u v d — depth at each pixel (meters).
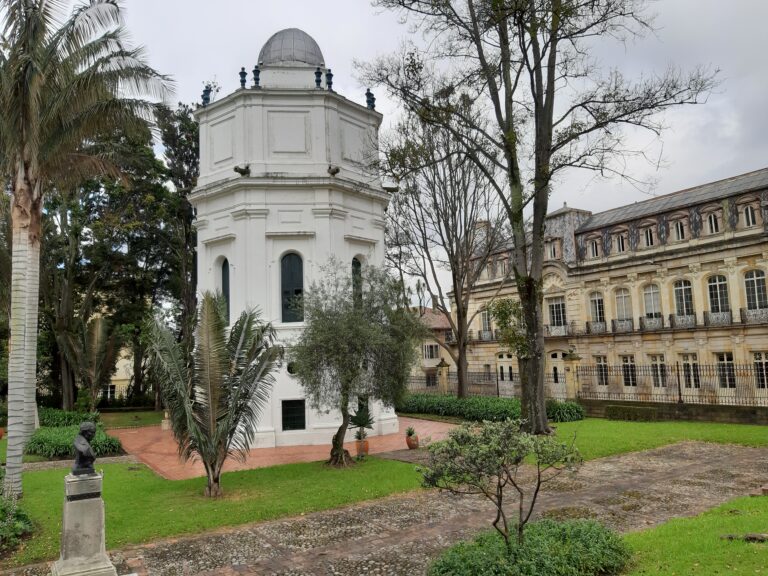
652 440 16.11
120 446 17.38
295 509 10.01
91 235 28.20
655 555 6.49
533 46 15.94
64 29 11.62
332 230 18.20
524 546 6.14
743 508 8.74
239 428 12.52
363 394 13.45
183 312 29.58
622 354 32.84
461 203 24.88
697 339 29.28
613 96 15.02
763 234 26.56
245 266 17.73
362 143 19.92
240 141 18.34
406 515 9.54
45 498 11.01
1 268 20.27
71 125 12.02
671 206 31.52
